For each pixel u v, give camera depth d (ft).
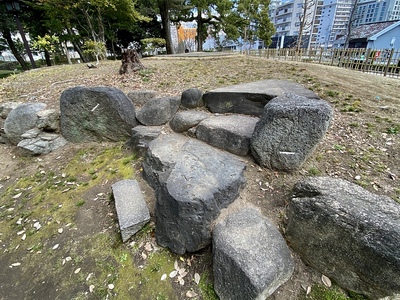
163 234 6.22
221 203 6.05
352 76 15.79
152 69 18.61
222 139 8.41
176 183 6.23
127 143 10.58
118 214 6.75
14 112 12.03
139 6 46.09
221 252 5.08
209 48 83.61
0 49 57.47
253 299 4.43
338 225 4.55
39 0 27.91
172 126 10.43
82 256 6.39
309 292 4.82
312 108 6.26
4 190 9.29
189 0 50.21
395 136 8.14
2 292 5.87
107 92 10.29
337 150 7.75
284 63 20.81
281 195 6.56
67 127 11.30
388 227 4.10
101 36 32.96
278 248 5.20
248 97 9.80
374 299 4.32
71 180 9.19
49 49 27.58
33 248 6.84
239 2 52.03
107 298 5.39
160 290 5.42
